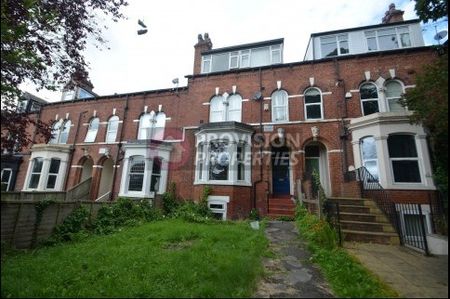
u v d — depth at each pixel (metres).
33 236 8.05
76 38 7.16
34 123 6.55
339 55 14.98
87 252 6.89
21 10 5.83
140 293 4.36
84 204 10.18
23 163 20.69
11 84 5.70
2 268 5.61
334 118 13.58
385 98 13.17
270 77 15.36
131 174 16.47
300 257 6.52
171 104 17.98
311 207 10.27
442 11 7.68
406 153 10.80
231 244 7.16
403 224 9.48
